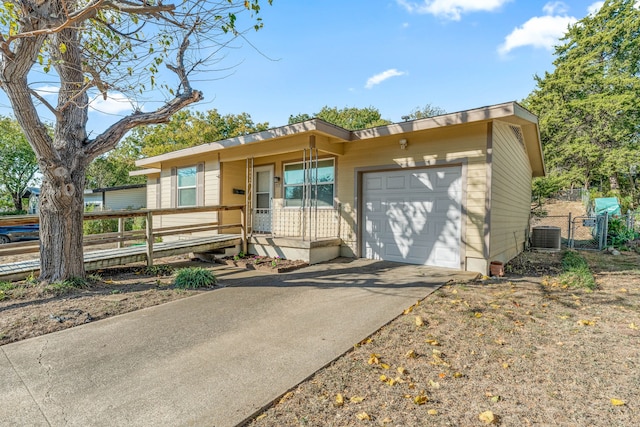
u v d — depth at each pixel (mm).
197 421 2025
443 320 3738
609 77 20281
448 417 2080
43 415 2082
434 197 6891
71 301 4367
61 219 4980
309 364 2742
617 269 6844
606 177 22250
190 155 9844
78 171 5117
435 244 6891
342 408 2172
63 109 4852
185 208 7363
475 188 6312
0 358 2852
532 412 2129
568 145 19625
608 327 3523
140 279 5887
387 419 2059
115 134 5328
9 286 4793
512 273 6434
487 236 6172
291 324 3650
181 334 3381
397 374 2596
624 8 21438
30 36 3908
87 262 5887
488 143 6164
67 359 2838
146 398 2264
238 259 7738
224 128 23844
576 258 7777
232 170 9719
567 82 19906
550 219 18281
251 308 4211
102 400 2240
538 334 3352
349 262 7426
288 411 2143
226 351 2990
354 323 3668
